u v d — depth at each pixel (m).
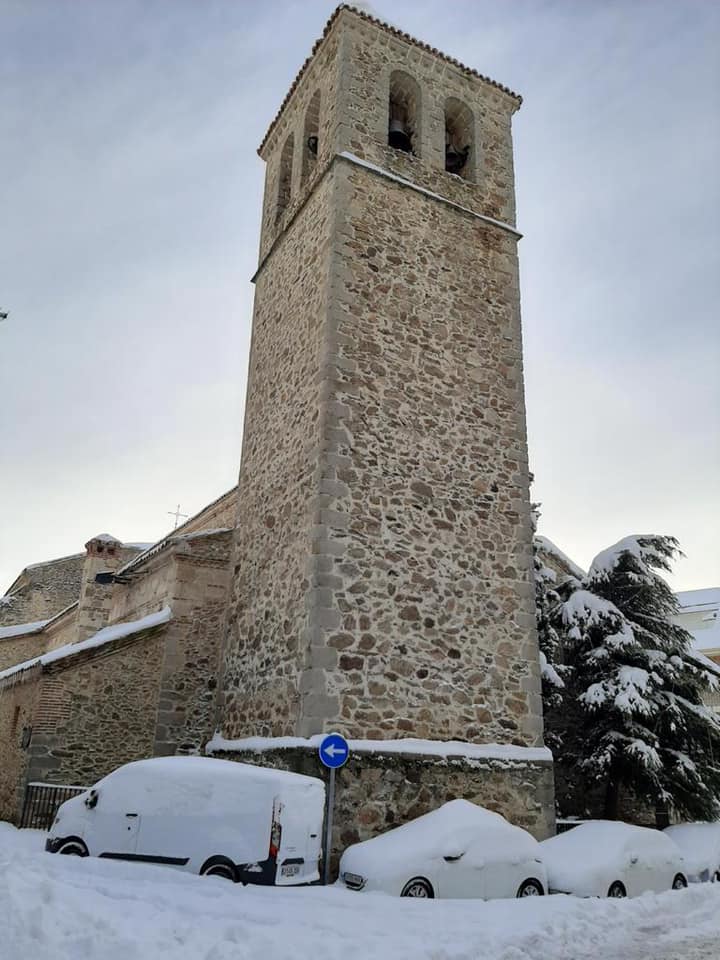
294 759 10.40
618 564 16.78
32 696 14.62
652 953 6.97
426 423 13.11
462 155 16.56
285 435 13.66
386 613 11.59
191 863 8.51
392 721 11.07
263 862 8.34
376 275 13.67
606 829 10.65
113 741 14.34
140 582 19.31
